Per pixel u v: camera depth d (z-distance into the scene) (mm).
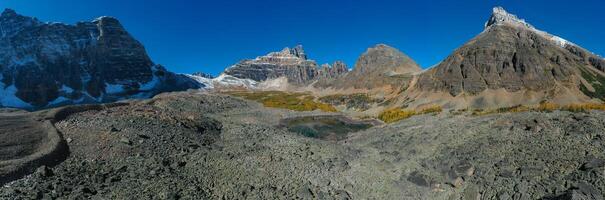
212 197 39062
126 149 47562
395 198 41344
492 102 150125
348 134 79188
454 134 55844
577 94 147375
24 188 34031
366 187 43625
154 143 51688
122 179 39594
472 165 44406
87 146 47688
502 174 41500
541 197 36219
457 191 41312
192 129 65000
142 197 35844
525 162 42906
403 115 124500
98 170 41188
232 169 46812
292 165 48719
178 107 112188
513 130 52969
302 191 41094
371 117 123750
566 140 46656
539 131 51156
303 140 61219
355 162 50219
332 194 41688
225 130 71250
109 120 58750
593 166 38125
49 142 46656
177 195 37188
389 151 54500
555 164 41219
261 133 67438
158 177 41062
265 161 49812
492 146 48500
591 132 47812
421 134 59062
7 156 40906
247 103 142750
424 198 41125
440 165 46406
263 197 39781
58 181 36656
